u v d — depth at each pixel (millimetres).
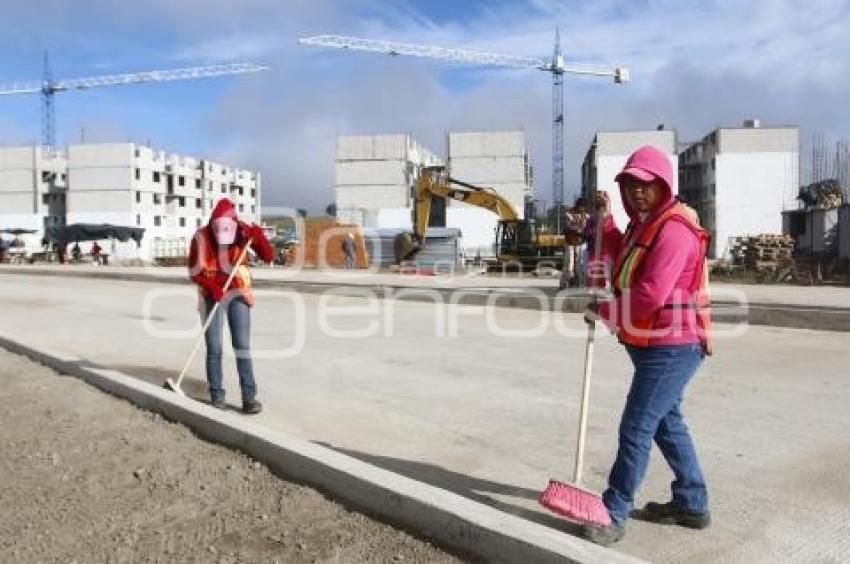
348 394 7484
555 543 3586
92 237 47250
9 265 39906
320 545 4082
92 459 5562
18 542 4320
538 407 6820
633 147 78312
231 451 5578
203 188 110062
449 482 4957
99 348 10305
